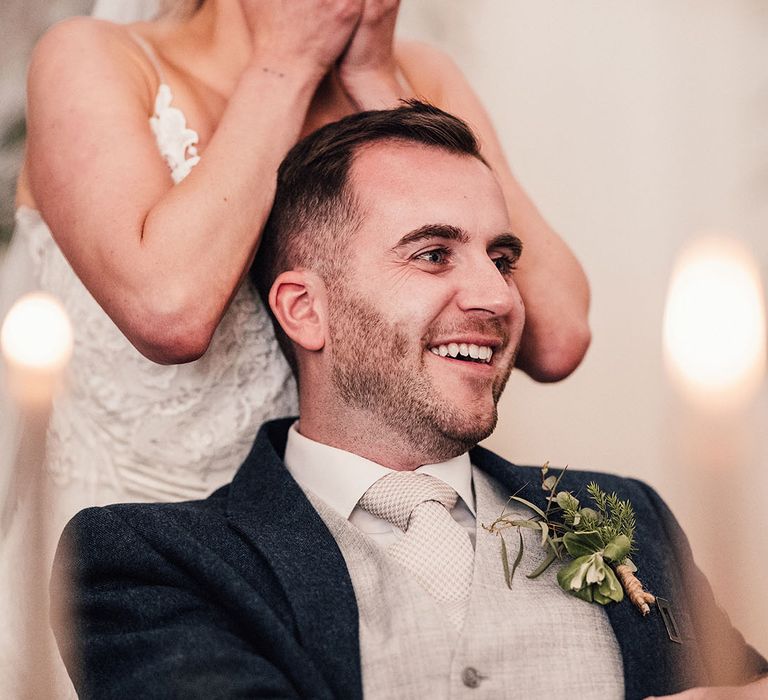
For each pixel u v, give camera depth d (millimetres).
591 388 3521
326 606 1671
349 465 1901
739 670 1818
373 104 2311
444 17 3641
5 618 2088
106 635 1659
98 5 2533
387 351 1889
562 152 3711
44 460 1352
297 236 2031
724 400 1072
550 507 1933
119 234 1975
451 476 1915
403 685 1623
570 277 2436
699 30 3814
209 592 1685
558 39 3754
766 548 2824
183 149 2184
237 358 2166
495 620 1692
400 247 1921
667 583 1908
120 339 2131
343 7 2201
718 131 3748
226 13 2344
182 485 2152
